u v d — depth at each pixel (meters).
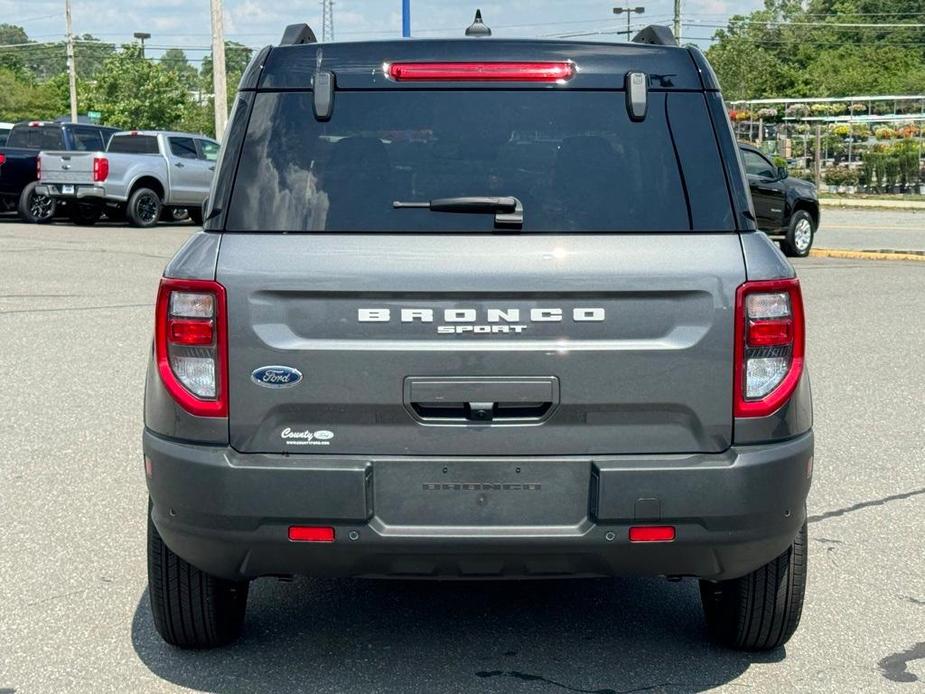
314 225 3.84
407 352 3.75
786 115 49.41
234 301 3.76
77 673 4.30
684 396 3.79
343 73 4.00
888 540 5.88
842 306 14.12
